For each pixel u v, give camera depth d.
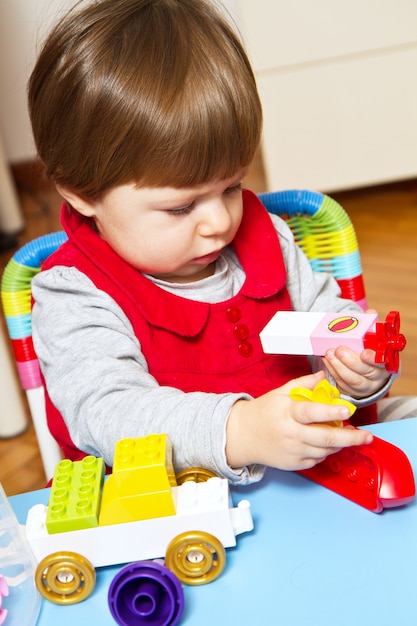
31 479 1.52
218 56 0.66
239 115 0.66
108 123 0.65
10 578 0.52
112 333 0.72
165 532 0.51
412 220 2.30
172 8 0.69
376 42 2.20
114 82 0.65
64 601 0.50
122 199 0.68
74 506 0.52
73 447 0.75
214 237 0.70
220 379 0.78
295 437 0.53
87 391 0.67
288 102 2.27
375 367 0.64
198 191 0.67
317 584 0.49
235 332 0.78
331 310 0.86
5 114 2.90
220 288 0.80
